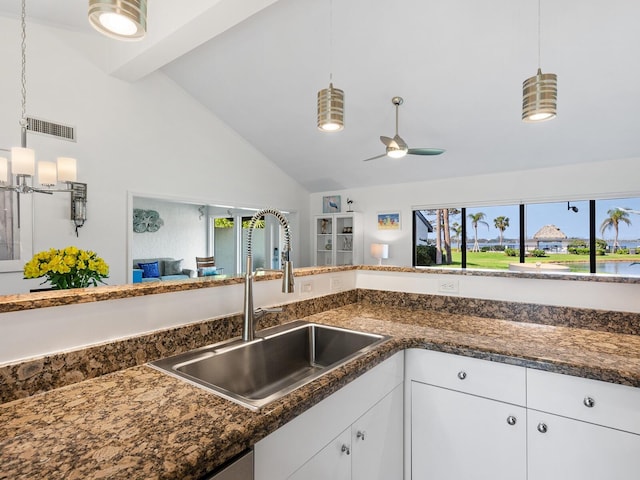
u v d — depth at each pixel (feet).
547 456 3.81
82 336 3.29
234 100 15.33
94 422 2.43
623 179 14.15
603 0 8.34
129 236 13.20
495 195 17.04
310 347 5.36
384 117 14.43
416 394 4.64
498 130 13.84
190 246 27.73
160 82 14.39
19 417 2.52
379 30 10.39
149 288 3.81
